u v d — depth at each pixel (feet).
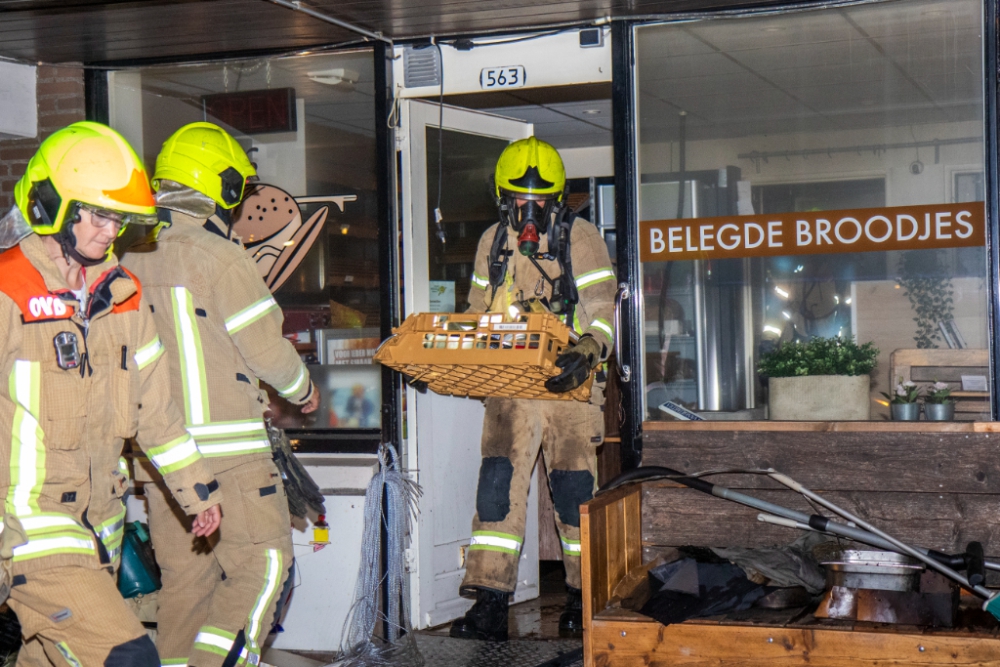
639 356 13.55
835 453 11.82
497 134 16.34
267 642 14.66
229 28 14.02
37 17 13.39
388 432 14.52
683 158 13.46
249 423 11.53
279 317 11.78
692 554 11.94
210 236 11.59
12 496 8.76
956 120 12.30
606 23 13.91
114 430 9.40
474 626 13.87
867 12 12.60
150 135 15.99
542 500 18.39
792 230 13.01
